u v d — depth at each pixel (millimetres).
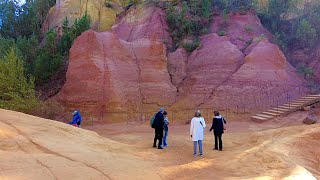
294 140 12695
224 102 26062
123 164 9008
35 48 35844
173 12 36375
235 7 37000
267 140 13531
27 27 45531
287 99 25391
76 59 27188
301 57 33375
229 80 27625
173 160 11008
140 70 29000
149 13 37062
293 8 37125
